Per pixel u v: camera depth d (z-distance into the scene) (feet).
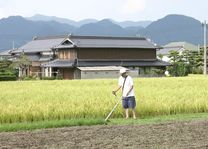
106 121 53.62
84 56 253.85
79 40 258.98
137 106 61.16
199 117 58.59
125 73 57.82
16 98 68.23
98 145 37.37
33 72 281.33
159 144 37.60
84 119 53.62
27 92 81.00
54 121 51.88
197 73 284.61
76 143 38.34
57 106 58.54
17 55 316.81
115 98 64.80
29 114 55.42
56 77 244.83
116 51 264.11
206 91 79.51
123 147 36.37
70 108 57.47
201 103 65.46
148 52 276.21
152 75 261.65
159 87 97.50
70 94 74.08
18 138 41.14
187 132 43.83
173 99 66.54
